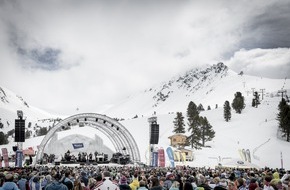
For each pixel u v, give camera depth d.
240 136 121.38
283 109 108.88
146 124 174.75
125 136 63.66
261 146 104.31
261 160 87.38
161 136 137.12
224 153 99.69
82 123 72.12
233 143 113.56
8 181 11.66
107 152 76.44
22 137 49.66
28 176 18.14
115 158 61.47
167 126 170.88
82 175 18.91
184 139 110.56
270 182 12.36
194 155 95.75
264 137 115.38
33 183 16.23
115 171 29.30
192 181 16.00
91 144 75.94
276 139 109.81
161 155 49.72
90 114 61.75
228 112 149.75
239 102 159.75
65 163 58.16
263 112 155.12
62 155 72.06
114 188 12.26
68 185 13.57
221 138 121.19
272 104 173.38
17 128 49.56
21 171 23.56
